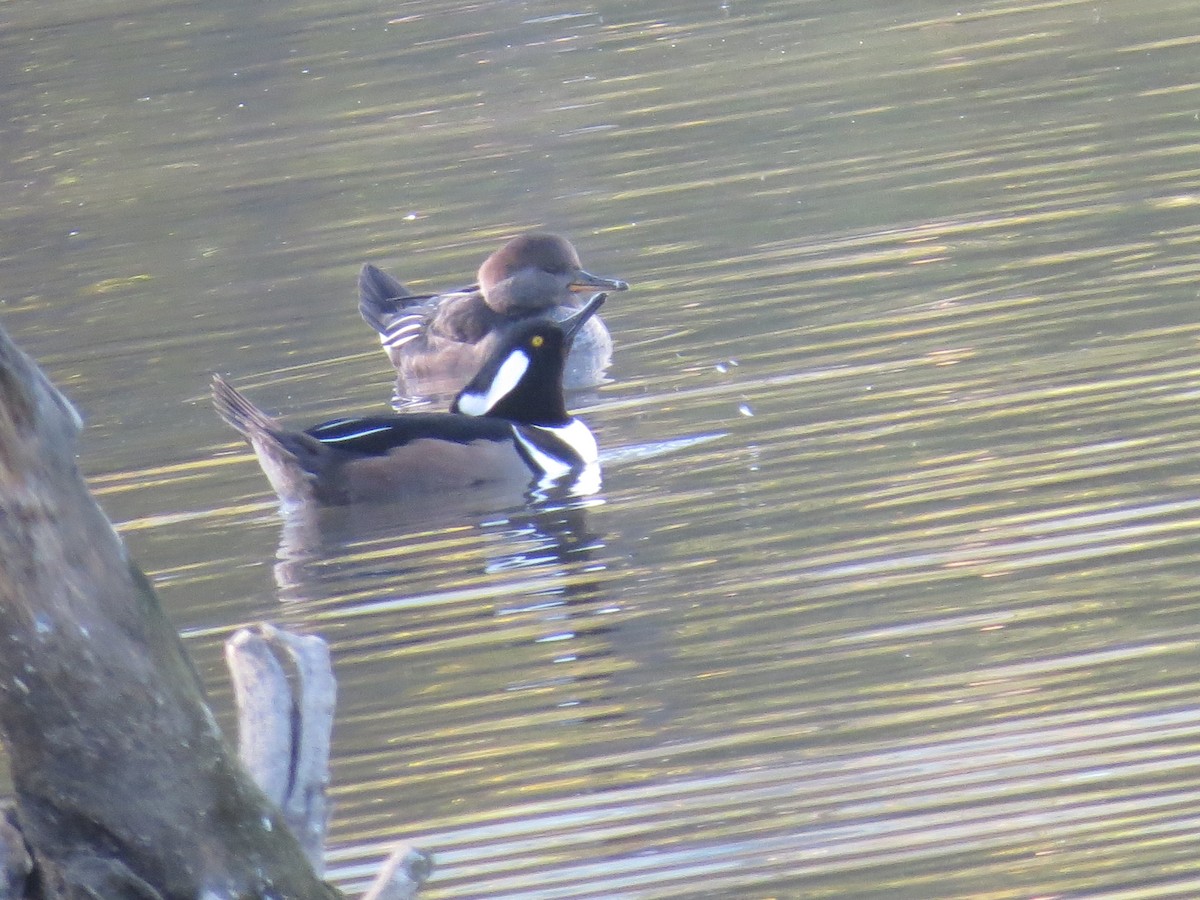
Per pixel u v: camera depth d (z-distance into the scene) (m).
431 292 21.14
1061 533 12.62
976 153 23.03
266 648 7.07
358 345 19.53
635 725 10.67
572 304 19.59
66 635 5.81
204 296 21.34
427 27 33.47
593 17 33.41
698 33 31.56
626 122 26.72
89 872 6.08
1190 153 21.83
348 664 11.94
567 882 9.21
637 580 12.76
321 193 25.03
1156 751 9.84
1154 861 8.88
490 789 10.17
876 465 14.23
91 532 5.86
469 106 28.36
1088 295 17.52
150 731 6.01
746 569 12.67
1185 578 11.76
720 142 25.16
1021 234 19.72
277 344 19.67
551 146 25.95
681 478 14.60
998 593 11.86
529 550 13.52
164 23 35.00
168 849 6.11
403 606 12.79
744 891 9.01
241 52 32.84
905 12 31.56
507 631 12.16
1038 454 14.01
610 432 15.94
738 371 16.92
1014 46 28.33
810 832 9.44
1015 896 8.73
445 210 23.89
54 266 23.25
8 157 28.64
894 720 10.45
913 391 15.70
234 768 6.27
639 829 9.59
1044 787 9.57
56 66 33.03
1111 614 11.41
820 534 13.11
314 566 13.65
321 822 6.91
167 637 6.12
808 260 19.94
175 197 25.66
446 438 15.24
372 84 30.30
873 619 11.72
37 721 5.88
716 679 11.17
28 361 5.71
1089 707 10.34
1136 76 25.75
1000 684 10.72
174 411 17.58
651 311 19.11
